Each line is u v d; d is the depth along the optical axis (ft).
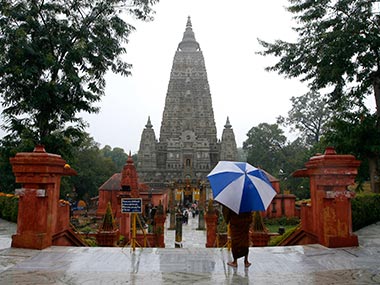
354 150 61.26
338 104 66.90
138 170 308.19
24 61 60.23
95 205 204.33
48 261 24.27
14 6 61.41
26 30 61.46
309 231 33.53
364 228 41.47
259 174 23.34
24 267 22.68
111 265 23.43
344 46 57.98
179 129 317.83
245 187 21.89
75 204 188.34
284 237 44.29
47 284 19.11
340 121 63.16
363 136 60.34
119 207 82.74
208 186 236.02
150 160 309.42
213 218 68.08
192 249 29.12
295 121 233.76
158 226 72.90
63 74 63.05
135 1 66.49
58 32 65.26
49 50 64.95
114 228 50.80
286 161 252.42
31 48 59.06
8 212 47.34
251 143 296.51
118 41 69.46
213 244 66.64
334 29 62.28
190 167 296.30
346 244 28.73
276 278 20.53
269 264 23.95
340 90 67.26
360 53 59.36
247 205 21.52
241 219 22.98
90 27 68.03
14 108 63.82
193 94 324.60
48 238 29.01
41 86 60.39
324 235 29.27
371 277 20.56
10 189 115.55
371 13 58.70
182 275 21.16
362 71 63.00
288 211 135.74
